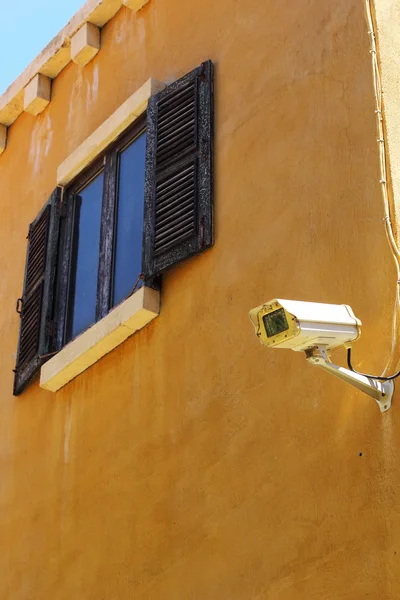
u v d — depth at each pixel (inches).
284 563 197.0
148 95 281.1
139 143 289.4
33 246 324.2
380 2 220.2
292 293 215.9
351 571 182.9
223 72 261.6
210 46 271.4
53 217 312.8
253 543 205.9
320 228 214.7
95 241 297.1
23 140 365.4
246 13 261.0
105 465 259.3
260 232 230.7
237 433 219.1
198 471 226.5
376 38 215.9
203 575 215.6
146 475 242.5
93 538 255.4
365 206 205.6
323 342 180.5
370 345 193.8
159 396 246.4
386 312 193.3
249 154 241.9
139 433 249.4
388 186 201.9
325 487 193.8
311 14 237.5
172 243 251.6
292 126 231.9
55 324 300.0
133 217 281.9
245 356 224.1
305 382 206.1
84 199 309.4
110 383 266.8
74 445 275.4
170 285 253.4
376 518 181.9
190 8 287.0
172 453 236.4
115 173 294.0
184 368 240.8
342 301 203.2
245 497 211.6
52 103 350.9
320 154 221.1
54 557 269.3
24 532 287.3
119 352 266.5
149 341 255.6
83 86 332.8
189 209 251.3
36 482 288.8
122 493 249.4
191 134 260.2
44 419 294.5
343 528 187.3
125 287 275.7
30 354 304.7
